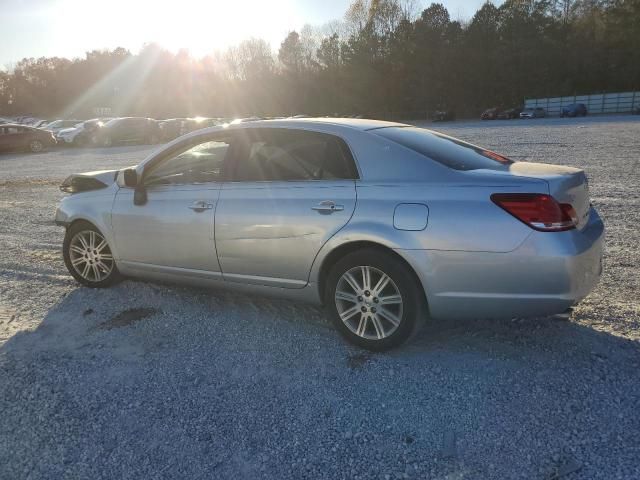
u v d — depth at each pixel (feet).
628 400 10.32
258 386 11.39
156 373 12.03
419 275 11.53
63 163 67.67
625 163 43.88
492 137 79.46
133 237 15.79
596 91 217.56
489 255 10.98
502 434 9.51
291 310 15.24
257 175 13.76
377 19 234.17
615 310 14.34
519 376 11.32
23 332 14.39
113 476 8.87
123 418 10.41
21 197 39.50
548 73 219.41
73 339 13.88
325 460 9.07
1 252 22.67
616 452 8.91
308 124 13.53
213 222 14.01
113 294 16.99
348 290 12.66
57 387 11.52
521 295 11.02
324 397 10.90
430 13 231.30
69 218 17.21
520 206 10.78
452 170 11.73
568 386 10.87
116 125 101.55
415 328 12.02
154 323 14.69
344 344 13.10
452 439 9.45
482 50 224.74
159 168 15.47
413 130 14.07
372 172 12.31
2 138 88.02
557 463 8.72
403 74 224.53
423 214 11.42
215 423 10.17
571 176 11.60
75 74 294.66
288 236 12.94
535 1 234.58
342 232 12.17
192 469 8.98
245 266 13.83
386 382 11.34
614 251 19.69
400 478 8.58
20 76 305.12
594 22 223.51
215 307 15.65
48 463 9.22
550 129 95.71
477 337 13.12
